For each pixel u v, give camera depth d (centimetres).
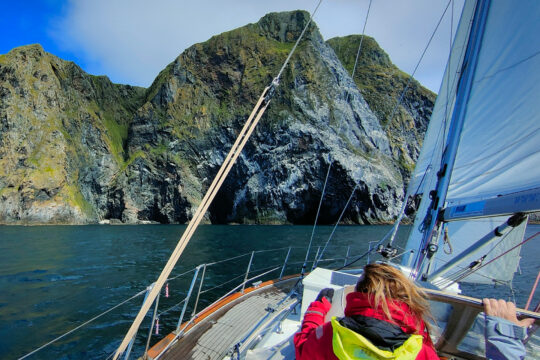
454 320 234
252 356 274
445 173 450
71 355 977
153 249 3347
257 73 10938
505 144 349
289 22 12644
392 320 153
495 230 348
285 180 8700
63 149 9012
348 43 15388
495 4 376
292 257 2591
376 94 12631
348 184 8312
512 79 343
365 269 179
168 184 9262
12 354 988
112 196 9369
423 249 481
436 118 809
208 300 1461
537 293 1340
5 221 7556
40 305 1456
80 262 2561
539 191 272
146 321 1235
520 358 189
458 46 718
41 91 9538
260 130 9494
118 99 13125
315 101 9962
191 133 10081
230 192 9200
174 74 11244
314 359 166
